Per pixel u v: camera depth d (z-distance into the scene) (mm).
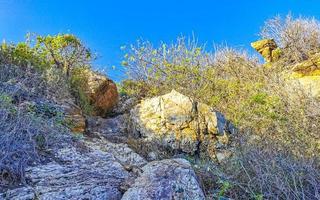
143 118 6352
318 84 8195
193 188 3525
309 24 11125
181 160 3953
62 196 3547
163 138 6004
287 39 11164
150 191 3453
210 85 8906
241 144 5457
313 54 10359
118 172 4207
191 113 6180
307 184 4164
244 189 4051
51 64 7770
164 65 9391
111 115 7723
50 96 6484
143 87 9203
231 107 7867
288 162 4492
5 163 3977
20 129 4543
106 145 5348
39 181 3811
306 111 6941
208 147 5906
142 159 5121
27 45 7812
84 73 7832
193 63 9664
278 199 3918
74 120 5980
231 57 10195
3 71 6520
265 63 10531
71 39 8125
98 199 3580
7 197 3496
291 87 7867
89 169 4207
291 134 6141
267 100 7609
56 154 4523
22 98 6000
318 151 5516
